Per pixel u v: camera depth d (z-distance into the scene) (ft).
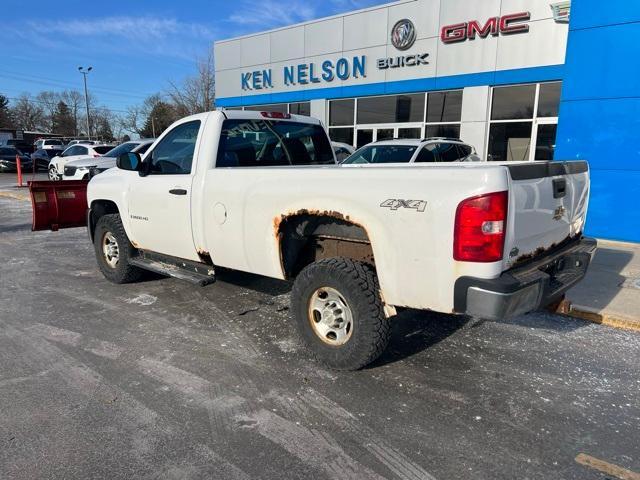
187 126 16.67
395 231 10.96
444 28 44.09
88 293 19.39
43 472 8.79
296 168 12.87
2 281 21.33
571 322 16.48
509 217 10.14
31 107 331.77
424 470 8.91
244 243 14.33
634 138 28.04
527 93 40.83
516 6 39.81
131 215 18.49
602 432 10.17
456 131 45.39
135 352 13.80
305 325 13.03
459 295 10.28
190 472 8.82
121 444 9.61
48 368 12.80
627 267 22.85
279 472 8.84
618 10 27.58
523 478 8.72
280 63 58.49
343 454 9.35
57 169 65.92
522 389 11.91
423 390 11.81
